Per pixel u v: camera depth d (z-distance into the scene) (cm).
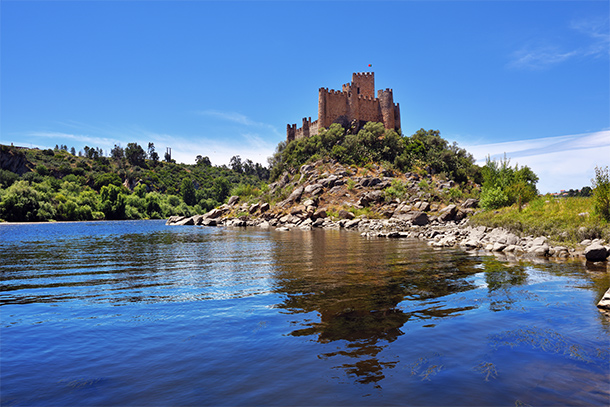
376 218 5228
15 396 363
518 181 4688
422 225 4241
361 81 10038
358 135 8719
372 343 507
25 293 866
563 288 866
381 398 353
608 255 1362
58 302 771
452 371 416
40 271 1233
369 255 1623
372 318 627
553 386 379
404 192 6053
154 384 389
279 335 543
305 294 820
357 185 6575
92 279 1062
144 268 1288
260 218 6222
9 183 12238
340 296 796
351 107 9625
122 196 12456
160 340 529
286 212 6162
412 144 9100
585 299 759
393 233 2902
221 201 17262
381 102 9969
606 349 484
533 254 1579
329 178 6888
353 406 336
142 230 4794
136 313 677
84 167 17388
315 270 1186
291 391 369
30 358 467
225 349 489
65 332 570
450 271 1134
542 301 743
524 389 372
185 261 1487
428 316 638
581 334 543
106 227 5975
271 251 1870
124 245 2373
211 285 947
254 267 1280
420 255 1598
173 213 13750
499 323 596
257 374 410
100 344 516
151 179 18012
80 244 2486
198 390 373
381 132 8906
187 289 897
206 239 2909
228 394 364
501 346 495
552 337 530
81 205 10869
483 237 2266
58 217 9819
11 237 3366
